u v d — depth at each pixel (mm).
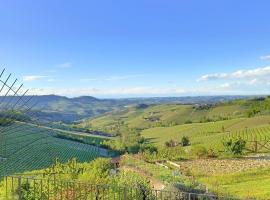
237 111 172750
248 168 47719
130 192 13727
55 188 13195
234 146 64562
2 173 11086
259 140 82000
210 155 63906
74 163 19172
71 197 13023
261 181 38500
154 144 112375
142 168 37844
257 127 114812
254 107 162375
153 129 167875
